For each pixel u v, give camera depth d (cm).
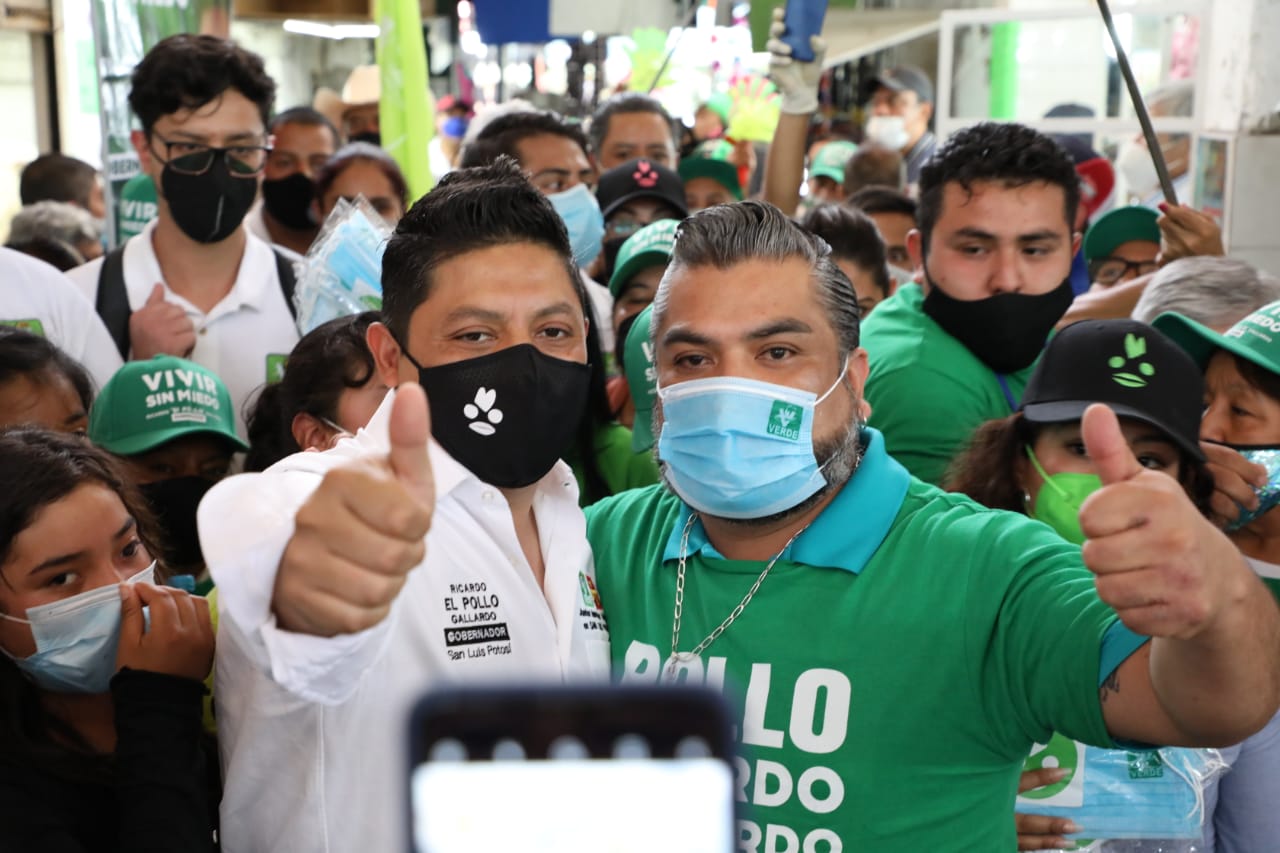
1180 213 352
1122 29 686
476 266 166
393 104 442
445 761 54
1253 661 126
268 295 359
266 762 157
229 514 121
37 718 195
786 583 175
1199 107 634
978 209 283
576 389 172
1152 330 222
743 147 841
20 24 962
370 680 156
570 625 176
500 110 522
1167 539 116
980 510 179
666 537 191
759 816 169
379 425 166
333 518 107
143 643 178
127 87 443
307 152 496
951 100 702
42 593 189
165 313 337
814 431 174
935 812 165
